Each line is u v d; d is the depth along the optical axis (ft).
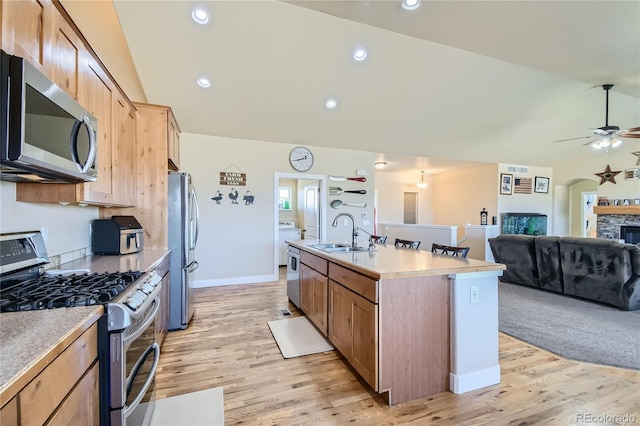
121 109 7.86
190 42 10.27
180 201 10.12
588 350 8.52
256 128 15.60
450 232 20.22
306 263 10.77
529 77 13.79
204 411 5.96
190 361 7.98
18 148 3.40
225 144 16.12
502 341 9.16
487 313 6.89
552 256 14.10
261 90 12.94
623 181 22.03
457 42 8.57
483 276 6.79
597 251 12.41
